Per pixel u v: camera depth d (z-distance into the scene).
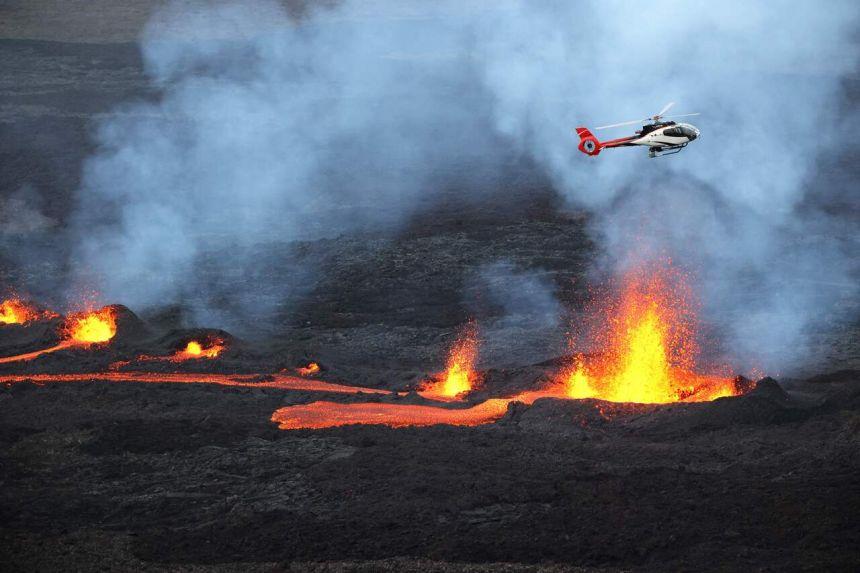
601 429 81.06
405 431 80.94
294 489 68.69
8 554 58.59
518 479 68.19
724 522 59.50
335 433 80.81
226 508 66.06
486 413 87.50
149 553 58.69
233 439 80.25
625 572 54.19
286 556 57.56
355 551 57.81
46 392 93.50
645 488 65.44
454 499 64.75
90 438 80.50
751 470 69.12
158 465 75.00
